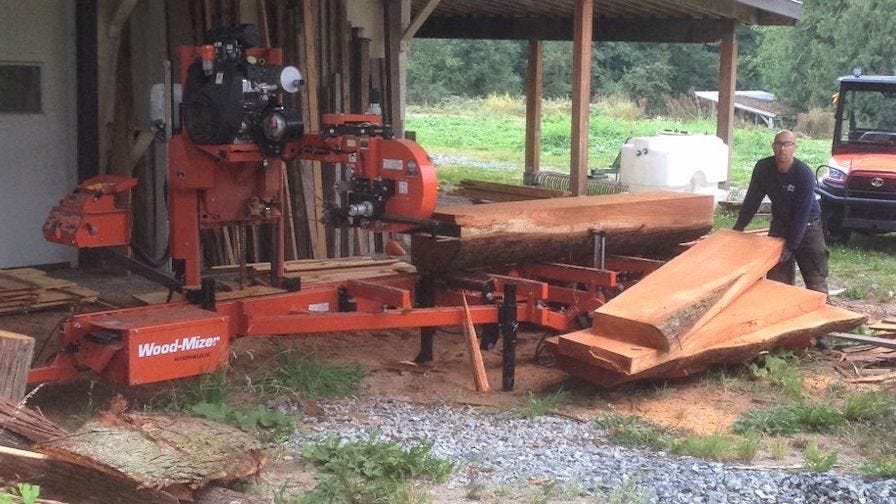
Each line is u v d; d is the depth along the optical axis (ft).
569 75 157.89
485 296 23.57
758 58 149.18
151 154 31.65
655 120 127.65
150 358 18.49
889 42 130.62
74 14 31.53
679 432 20.25
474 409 21.52
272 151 21.07
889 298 34.91
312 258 33.50
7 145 30.91
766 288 25.76
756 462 18.65
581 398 22.50
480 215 23.67
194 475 13.83
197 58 20.93
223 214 21.89
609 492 16.40
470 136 108.68
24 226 31.53
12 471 13.91
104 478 13.85
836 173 46.62
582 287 27.71
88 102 31.68
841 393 23.18
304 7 33.09
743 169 82.89
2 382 15.46
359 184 21.16
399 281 24.81
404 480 16.51
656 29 55.52
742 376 24.18
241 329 21.20
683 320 22.08
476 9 57.06
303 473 16.89
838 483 16.80
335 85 34.63
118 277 31.60
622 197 29.12
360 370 23.12
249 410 19.95
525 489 16.52
